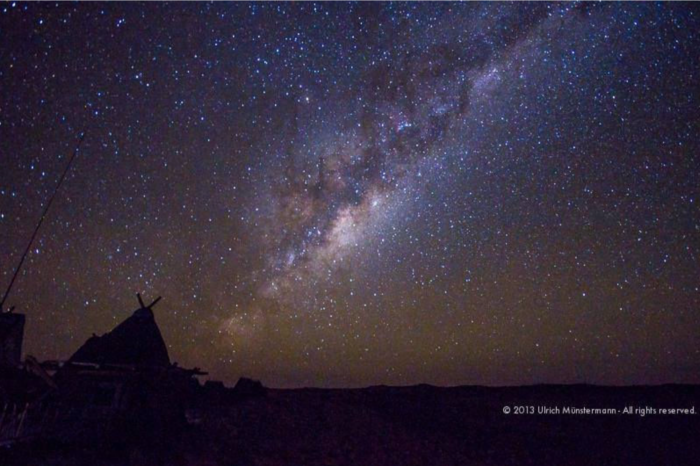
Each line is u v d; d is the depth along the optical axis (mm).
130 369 6645
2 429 5641
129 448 6074
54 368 6562
